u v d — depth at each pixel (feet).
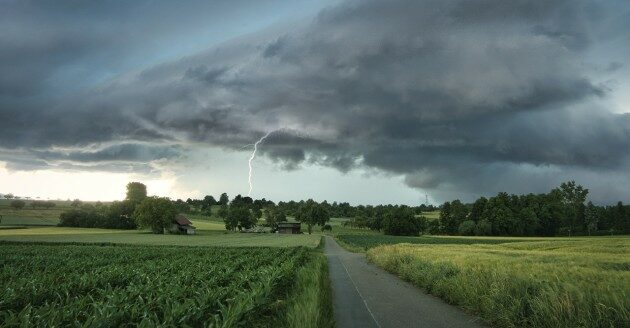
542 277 45.80
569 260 91.15
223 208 649.20
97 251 165.37
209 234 462.19
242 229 581.12
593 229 494.59
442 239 374.22
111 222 492.54
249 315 37.52
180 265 91.56
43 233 354.74
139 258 127.75
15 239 261.03
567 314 31.60
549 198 489.26
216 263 95.76
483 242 318.45
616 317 29.01
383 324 37.76
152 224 428.56
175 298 42.65
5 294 43.68
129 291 46.01
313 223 603.26
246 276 59.67
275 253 145.48
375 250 140.15
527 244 213.25
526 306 36.24
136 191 574.56
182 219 484.33
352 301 51.44
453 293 49.11
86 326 30.78
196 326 35.50
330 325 34.91
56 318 32.09
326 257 160.45
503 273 44.06
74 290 53.06
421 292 60.08
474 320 39.58
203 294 40.42
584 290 34.42
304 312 31.81
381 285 68.90
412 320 39.60
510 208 494.59
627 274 51.60
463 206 548.31
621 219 485.56
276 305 47.47
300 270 74.38
